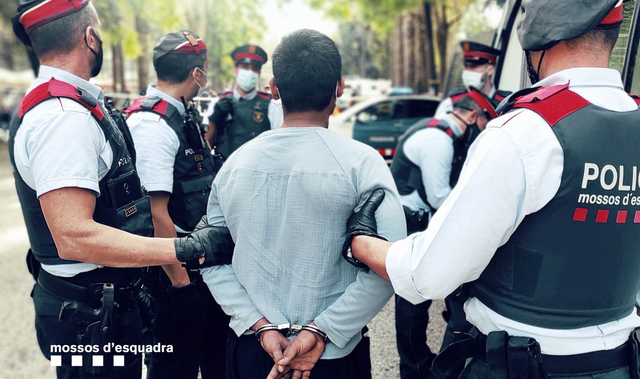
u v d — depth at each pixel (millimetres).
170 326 2090
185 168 2119
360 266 1294
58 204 1361
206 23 18062
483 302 1244
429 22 13016
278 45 1377
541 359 1151
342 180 1301
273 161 1334
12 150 1458
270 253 1334
